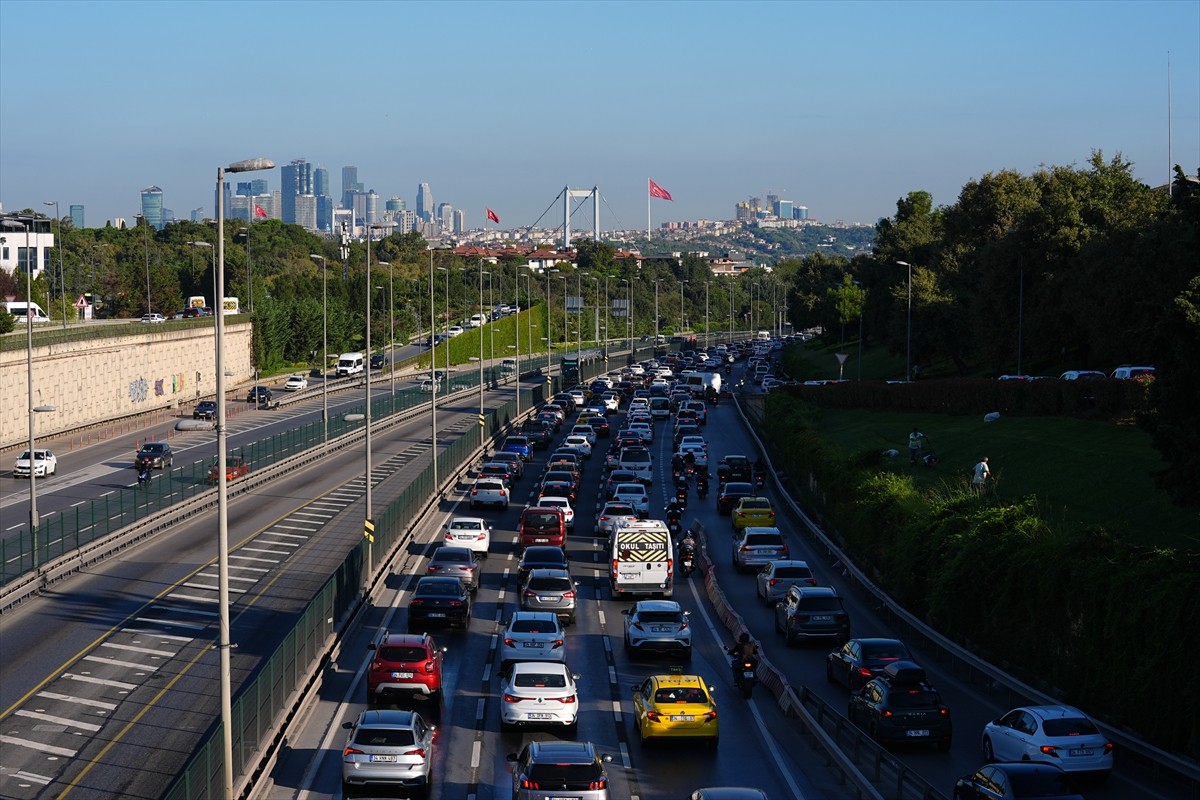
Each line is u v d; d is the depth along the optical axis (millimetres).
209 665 61031
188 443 155375
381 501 112438
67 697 55906
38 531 78812
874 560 81500
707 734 49688
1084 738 43781
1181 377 60625
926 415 137125
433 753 49406
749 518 100500
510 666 56438
